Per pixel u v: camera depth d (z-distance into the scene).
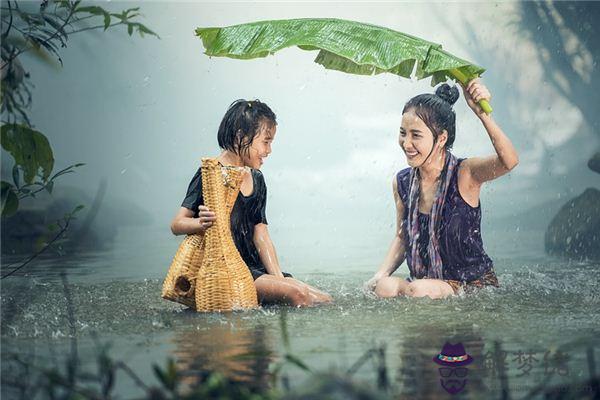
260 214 8.83
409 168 9.50
